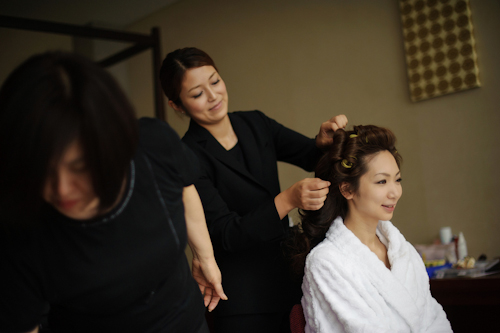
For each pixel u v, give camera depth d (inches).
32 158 26.9
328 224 59.2
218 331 64.1
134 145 30.7
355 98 136.6
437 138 121.4
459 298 80.2
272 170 68.5
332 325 52.9
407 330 52.9
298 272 60.3
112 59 150.8
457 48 117.3
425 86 122.3
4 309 35.4
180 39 184.2
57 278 35.8
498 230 112.0
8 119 26.8
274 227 57.0
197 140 65.5
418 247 108.8
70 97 27.5
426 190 123.2
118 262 37.0
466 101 117.0
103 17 190.4
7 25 108.5
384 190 55.5
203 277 56.1
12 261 34.2
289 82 151.2
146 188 38.1
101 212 32.9
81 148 28.4
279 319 63.9
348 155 56.5
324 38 143.3
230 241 58.7
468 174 116.5
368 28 134.1
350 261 54.0
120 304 39.1
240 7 165.2
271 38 156.2
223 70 169.5
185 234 42.6
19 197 28.5
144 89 199.0
